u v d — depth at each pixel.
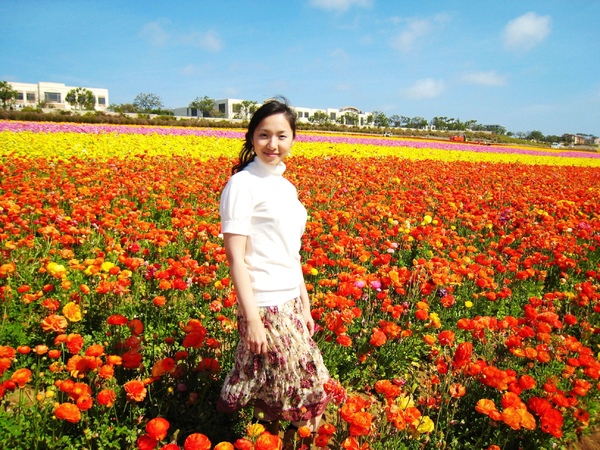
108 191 7.82
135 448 2.55
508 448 3.00
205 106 90.00
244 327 2.47
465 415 3.21
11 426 2.48
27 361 3.23
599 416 3.21
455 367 3.11
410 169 15.30
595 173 22.05
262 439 2.06
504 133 127.50
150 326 3.77
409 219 7.71
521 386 2.85
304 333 2.58
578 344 3.44
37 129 21.39
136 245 4.64
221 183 9.55
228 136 26.97
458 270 4.83
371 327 4.10
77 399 2.42
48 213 5.81
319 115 104.94
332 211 7.41
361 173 13.13
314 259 4.70
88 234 5.62
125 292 4.05
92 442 2.56
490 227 7.64
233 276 2.36
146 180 9.27
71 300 3.83
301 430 2.35
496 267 5.62
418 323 4.36
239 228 2.36
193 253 5.89
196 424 2.81
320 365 2.57
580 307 4.99
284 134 2.47
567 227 7.52
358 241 5.71
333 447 2.91
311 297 4.15
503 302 5.13
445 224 8.26
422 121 121.62
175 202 8.53
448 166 17.38
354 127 65.12
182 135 23.16
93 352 2.60
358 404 2.38
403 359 3.77
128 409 2.79
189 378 3.06
